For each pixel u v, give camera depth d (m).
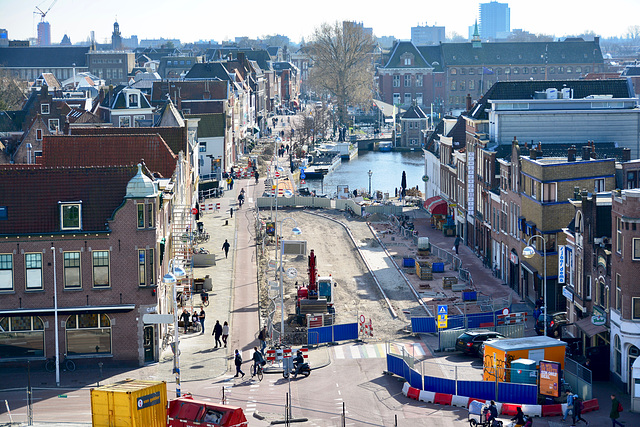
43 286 60.38
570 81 101.69
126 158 84.94
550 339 58.06
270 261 94.94
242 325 72.19
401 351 65.75
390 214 126.38
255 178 154.38
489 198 92.50
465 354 64.38
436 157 126.56
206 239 106.94
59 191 61.41
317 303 73.12
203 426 45.34
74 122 135.12
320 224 119.25
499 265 89.25
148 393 45.22
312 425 50.06
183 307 76.25
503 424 49.66
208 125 151.00
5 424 49.50
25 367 60.91
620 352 57.28
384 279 89.00
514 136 94.75
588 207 62.62
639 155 95.62
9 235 59.56
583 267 63.62
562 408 52.09
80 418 50.78
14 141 129.00
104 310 60.81
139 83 177.50
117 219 60.69
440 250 99.19
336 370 61.44
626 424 50.31
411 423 50.59
